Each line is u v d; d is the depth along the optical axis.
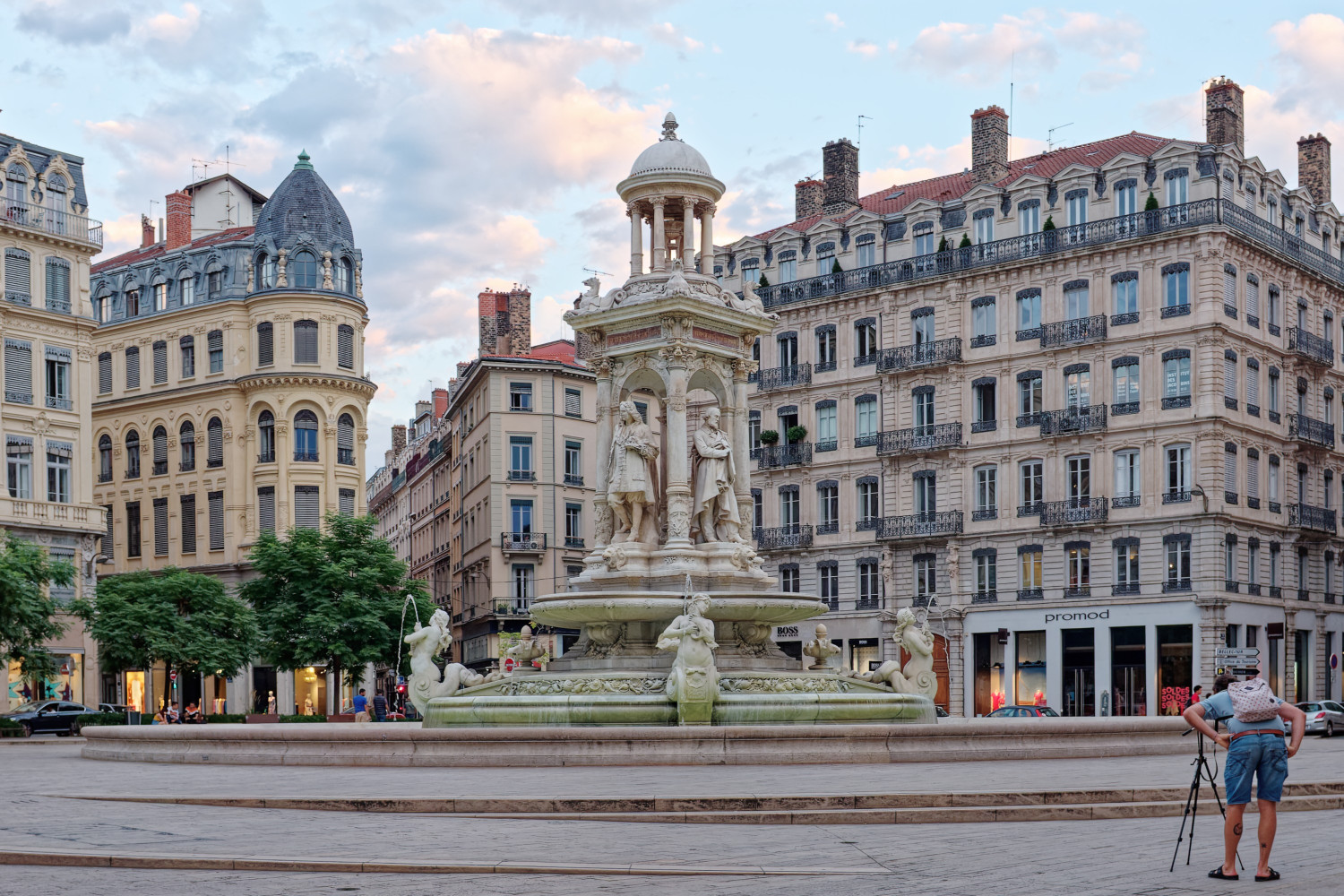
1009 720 24.83
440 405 119.06
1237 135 66.56
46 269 67.19
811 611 27.94
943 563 68.19
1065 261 65.19
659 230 30.16
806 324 73.94
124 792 18.97
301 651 61.94
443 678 27.16
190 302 80.94
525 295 91.75
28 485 65.50
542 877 12.07
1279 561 65.69
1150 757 23.97
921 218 70.50
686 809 16.05
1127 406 63.16
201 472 79.06
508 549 84.00
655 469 29.58
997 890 11.43
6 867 12.79
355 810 16.64
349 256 79.88
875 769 20.52
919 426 69.44
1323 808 17.97
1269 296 66.12
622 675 25.34
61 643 64.88
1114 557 63.16
